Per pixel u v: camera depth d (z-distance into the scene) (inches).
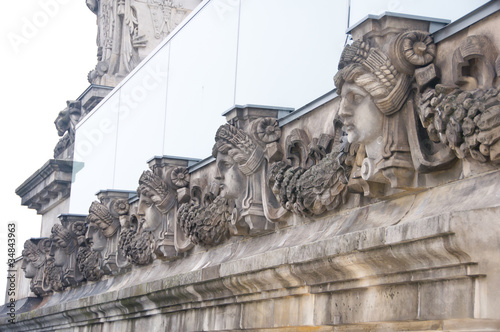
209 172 641.6
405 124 394.6
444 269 355.3
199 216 608.1
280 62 584.1
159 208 684.1
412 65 389.1
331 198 458.6
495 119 341.1
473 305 343.6
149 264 754.8
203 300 586.6
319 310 450.3
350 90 402.3
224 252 597.3
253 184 543.5
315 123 492.7
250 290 516.4
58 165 1176.8
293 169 493.7
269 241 535.2
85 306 826.8
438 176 390.3
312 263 434.0
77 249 979.9
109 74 1267.2
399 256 370.6
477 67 363.6
